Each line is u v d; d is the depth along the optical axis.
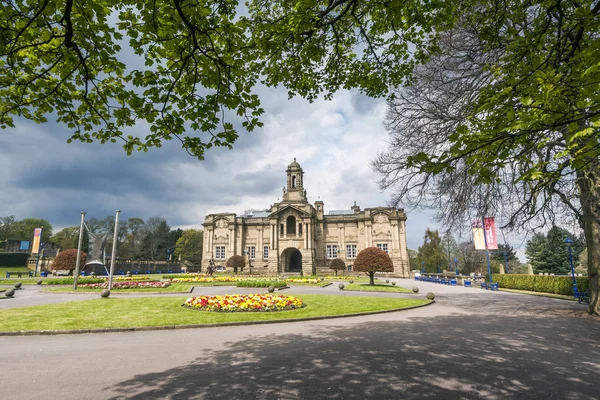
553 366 7.62
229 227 66.25
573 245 22.66
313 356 8.27
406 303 19.25
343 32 8.62
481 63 10.22
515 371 7.22
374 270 33.28
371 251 34.12
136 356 8.37
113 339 10.42
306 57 8.22
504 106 5.02
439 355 8.41
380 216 62.19
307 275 56.00
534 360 8.09
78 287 27.83
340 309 16.48
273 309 15.62
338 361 7.84
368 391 6.04
